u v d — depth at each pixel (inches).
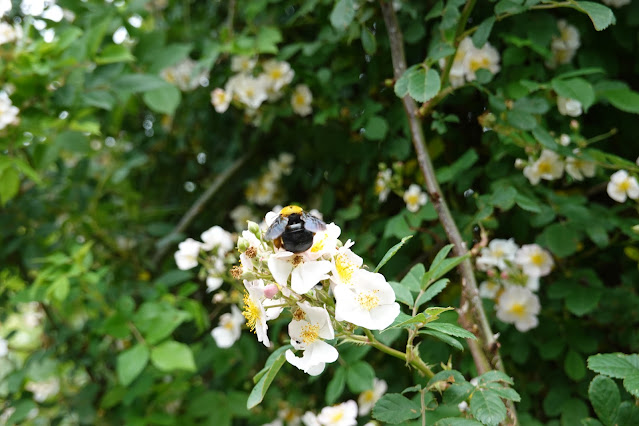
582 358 22.6
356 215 25.7
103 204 33.9
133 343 27.9
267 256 13.0
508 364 23.4
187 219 33.4
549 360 23.3
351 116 26.7
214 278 24.5
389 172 24.0
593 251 23.4
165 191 39.4
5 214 31.0
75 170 32.8
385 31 24.6
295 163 32.1
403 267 24.1
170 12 35.8
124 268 34.2
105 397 26.3
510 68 22.5
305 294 13.0
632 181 20.8
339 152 27.2
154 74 26.6
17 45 24.9
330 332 12.4
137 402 27.3
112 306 29.1
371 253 26.1
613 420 13.5
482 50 22.4
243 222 33.5
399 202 26.5
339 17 20.1
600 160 21.1
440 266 15.2
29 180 31.9
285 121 31.4
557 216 22.5
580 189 24.3
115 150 39.8
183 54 26.9
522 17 22.1
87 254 26.5
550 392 22.3
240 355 27.4
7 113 23.5
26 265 30.5
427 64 18.2
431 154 24.6
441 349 22.2
